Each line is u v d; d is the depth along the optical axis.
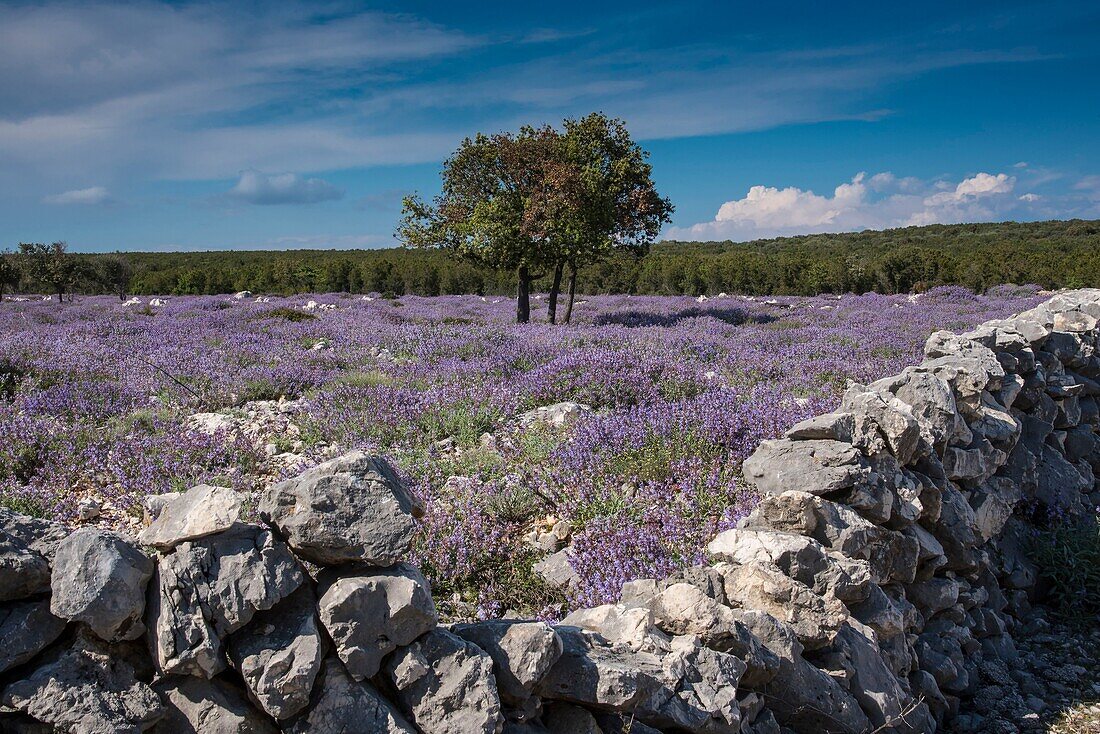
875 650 3.56
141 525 5.56
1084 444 7.15
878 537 4.04
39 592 2.15
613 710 2.57
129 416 8.42
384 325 18.97
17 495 5.70
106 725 2.02
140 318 22.78
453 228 24.55
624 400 8.73
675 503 5.30
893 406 4.43
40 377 10.50
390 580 2.37
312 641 2.24
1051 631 4.99
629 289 50.34
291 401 9.76
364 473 2.52
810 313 26.17
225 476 6.28
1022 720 3.91
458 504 5.56
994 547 5.45
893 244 86.69
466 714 2.31
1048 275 38.72
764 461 4.46
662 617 3.11
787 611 3.36
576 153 23.91
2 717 2.00
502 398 8.63
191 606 2.19
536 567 4.72
